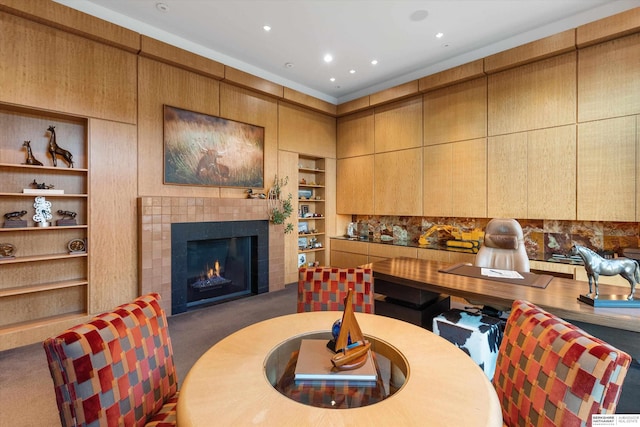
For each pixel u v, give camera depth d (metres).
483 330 1.88
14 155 2.94
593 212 3.23
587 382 0.81
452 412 0.82
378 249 5.04
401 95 4.68
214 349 1.19
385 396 0.91
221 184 4.21
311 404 0.88
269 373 1.04
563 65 3.38
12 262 2.77
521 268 2.64
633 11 2.86
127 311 1.18
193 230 3.82
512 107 3.75
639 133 2.96
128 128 3.42
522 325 1.13
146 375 1.15
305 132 5.32
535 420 0.94
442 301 2.63
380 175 5.19
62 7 2.86
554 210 3.47
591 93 3.22
